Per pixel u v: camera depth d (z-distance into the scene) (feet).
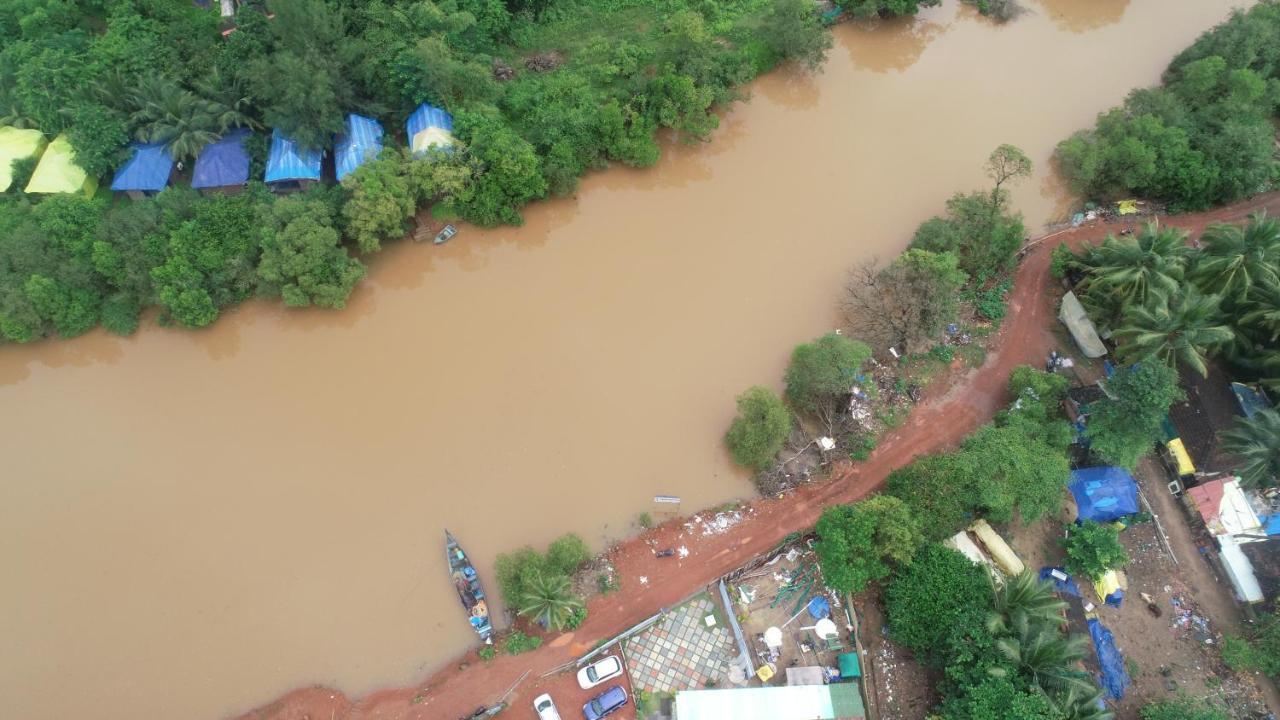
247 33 187.83
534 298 181.37
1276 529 143.64
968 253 179.11
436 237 186.70
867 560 135.44
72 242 163.32
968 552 143.33
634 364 171.32
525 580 132.87
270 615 141.08
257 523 149.79
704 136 204.33
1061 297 180.65
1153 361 140.26
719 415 164.96
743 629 139.64
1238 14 212.84
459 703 132.77
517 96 199.72
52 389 165.58
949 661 127.24
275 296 175.63
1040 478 142.92
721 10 227.40
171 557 145.79
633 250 190.39
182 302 163.94
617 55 209.77
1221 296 147.74
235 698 134.00
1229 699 132.77
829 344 157.79
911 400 166.30
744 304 180.96
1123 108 208.54
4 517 148.97
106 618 139.74
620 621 141.28
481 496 153.79
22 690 133.28
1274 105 209.67
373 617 141.49
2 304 157.99
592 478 156.66
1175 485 153.48
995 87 226.99
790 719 124.98
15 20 190.70
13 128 181.88
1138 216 195.93
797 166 207.82
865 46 235.61
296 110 176.96
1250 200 196.85
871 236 193.47
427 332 175.73
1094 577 140.77
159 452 157.58
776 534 150.92
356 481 154.92
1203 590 143.74
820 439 158.10
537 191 187.52
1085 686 115.65
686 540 150.61
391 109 195.42
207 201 171.53
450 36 196.65
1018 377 161.27
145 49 184.34
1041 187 204.03
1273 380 150.30
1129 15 247.50
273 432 160.66
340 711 132.46
